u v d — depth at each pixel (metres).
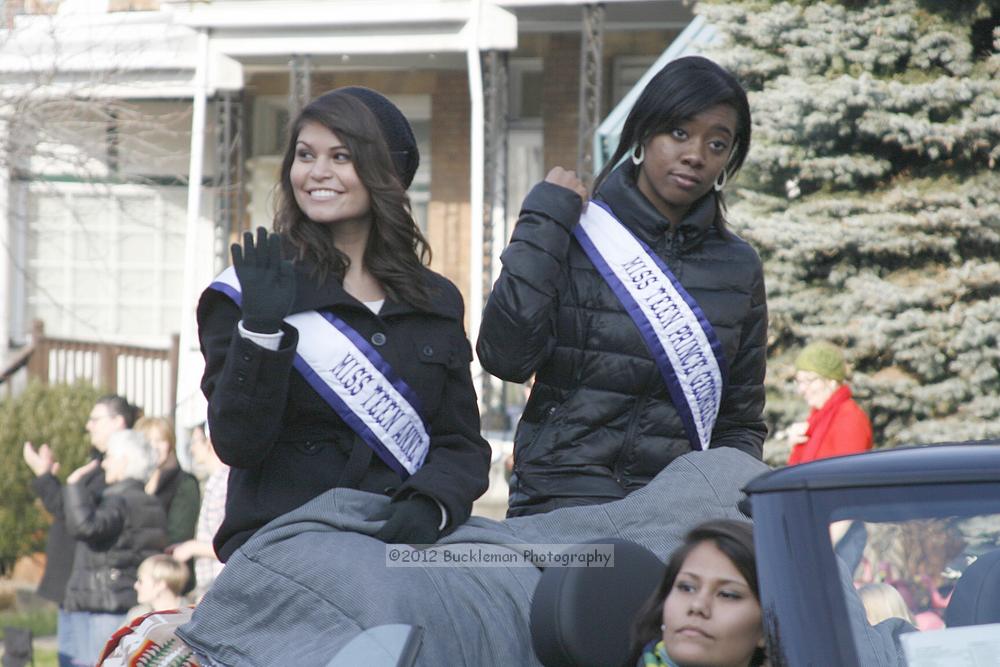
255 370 6.21
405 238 6.88
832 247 19.58
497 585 6.11
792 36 19.91
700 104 7.30
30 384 27.70
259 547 6.18
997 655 4.71
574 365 7.39
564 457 7.36
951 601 4.78
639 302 7.35
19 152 24.78
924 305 19.61
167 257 34.50
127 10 31.08
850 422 14.88
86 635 16.28
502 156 30.00
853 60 19.80
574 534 6.82
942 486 4.84
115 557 16.28
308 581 5.96
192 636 6.20
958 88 19.20
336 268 6.75
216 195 32.22
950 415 19.52
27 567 27.22
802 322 19.95
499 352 7.16
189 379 29.12
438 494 6.40
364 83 32.94
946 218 19.36
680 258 7.59
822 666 4.61
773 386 19.97
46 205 33.50
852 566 4.77
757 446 7.95
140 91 30.59
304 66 29.45
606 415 7.37
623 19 28.61
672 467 6.98
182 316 31.27
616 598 5.88
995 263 19.47
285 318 6.57
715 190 7.66
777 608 4.76
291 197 6.89
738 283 7.66
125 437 16.59
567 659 5.78
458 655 5.84
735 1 20.73
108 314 34.81
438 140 32.62
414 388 6.77
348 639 5.72
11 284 34.72
